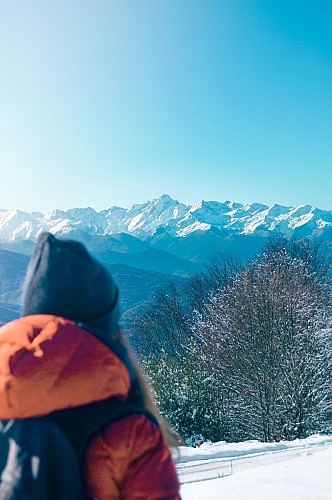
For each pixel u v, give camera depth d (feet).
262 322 89.66
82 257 4.12
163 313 157.69
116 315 4.37
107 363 3.78
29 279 4.09
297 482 20.13
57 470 3.43
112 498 3.67
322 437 55.42
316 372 85.35
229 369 89.86
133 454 3.68
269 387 85.56
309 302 97.71
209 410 73.92
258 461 36.96
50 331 3.72
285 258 122.42
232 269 171.42
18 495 3.21
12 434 3.43
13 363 3.51
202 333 109.60
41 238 4.17
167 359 79.92
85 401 3.61
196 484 24.02
